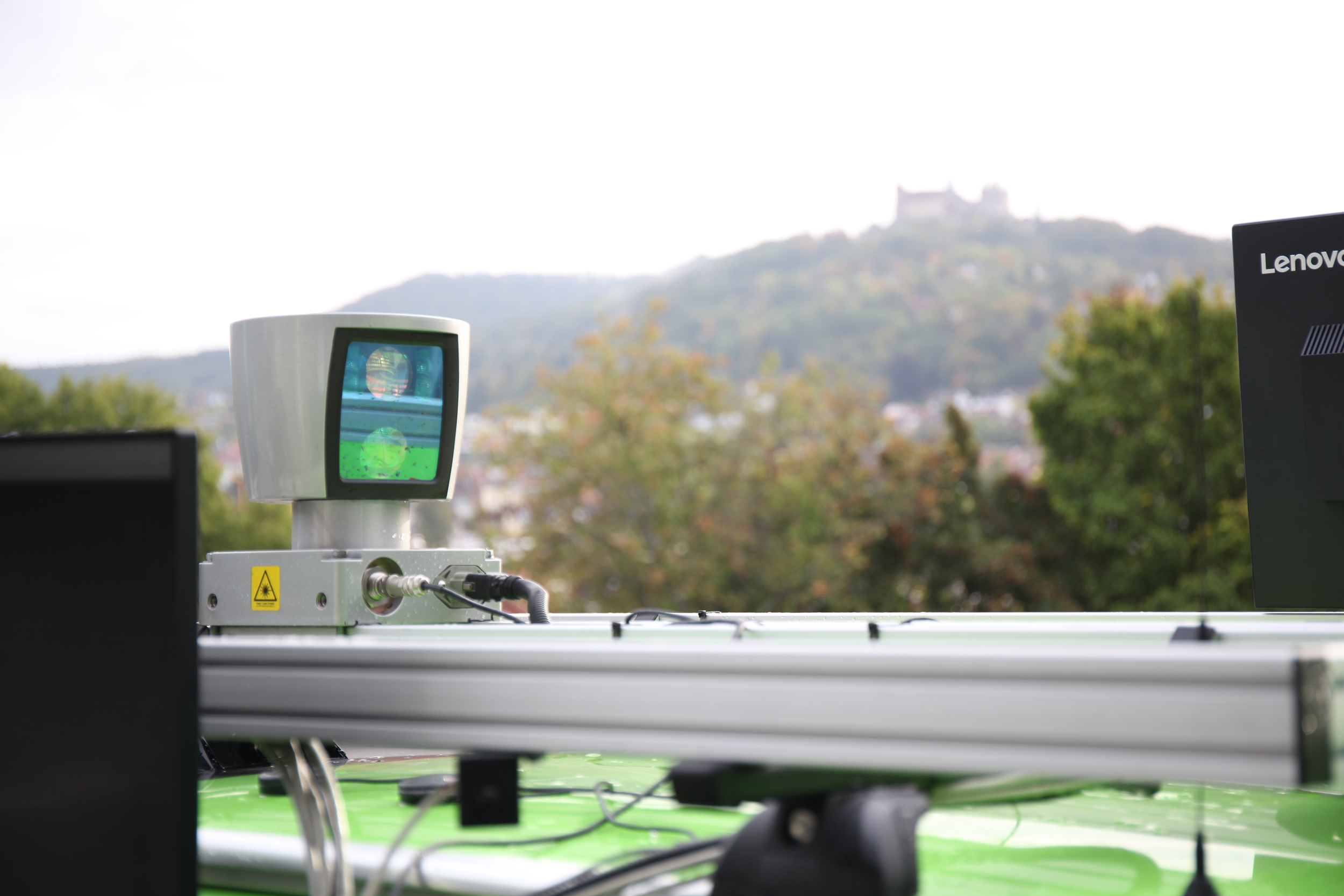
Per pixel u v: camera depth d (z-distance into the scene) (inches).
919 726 17.8
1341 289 44.9
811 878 21.1
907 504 553.9
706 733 19.5
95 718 24.9
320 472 49.8
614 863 32.0
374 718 23.0
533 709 21.1
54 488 25.7
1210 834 33.5
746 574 567.8
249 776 48.8
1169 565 500.7
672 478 579.8
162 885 23.9
